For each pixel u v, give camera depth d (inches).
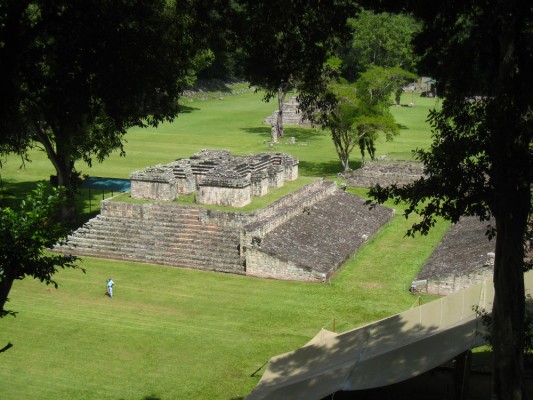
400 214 2357.3
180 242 1863.9
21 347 1306.6
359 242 1969.7
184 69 978.1
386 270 1787.6
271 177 2155.5
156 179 2011.6
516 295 749.3
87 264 1815.9
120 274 1742.1
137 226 1934.1
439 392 1095.0
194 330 1398.9
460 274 1573.6
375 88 2829.7
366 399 1064.8
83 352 1289.4
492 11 745.6
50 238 733.3
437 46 860.6
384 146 3558.1
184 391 1139.9
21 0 712.4
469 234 1927.9
